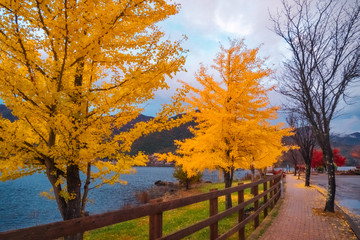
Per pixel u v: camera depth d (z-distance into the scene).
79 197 4.43
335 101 9.86
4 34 3.37
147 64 4.13
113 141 4.27
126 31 4.06
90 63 4.28
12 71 3.45
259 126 9.45
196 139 9.73
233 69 9.67
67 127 3.69
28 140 4.35
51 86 3.52
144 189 33.34
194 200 3.60
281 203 11.74
